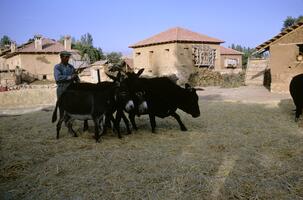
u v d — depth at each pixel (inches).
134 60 1604.3
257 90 940.0
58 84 362.3
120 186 205.3
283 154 265.3
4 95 764.6
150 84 347.9
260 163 241.9
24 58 1855.3
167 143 307.7
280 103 574.9
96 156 266.4
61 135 351.9
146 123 410.0
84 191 201.0
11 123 436.5
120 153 272.8
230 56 2167.8
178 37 1386.6
